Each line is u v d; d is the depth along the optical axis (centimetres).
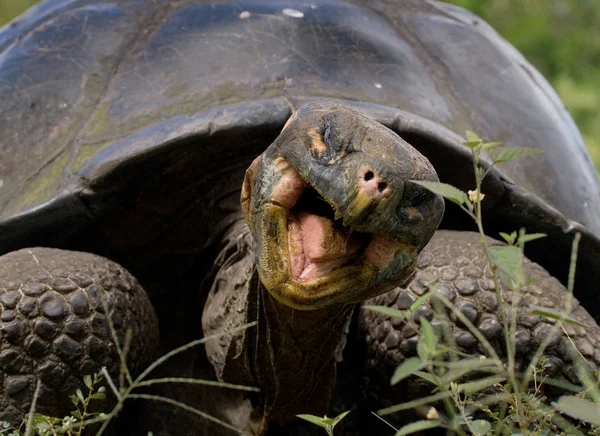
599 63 1012
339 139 277
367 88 405
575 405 252
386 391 371
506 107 437
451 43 455
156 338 376
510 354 264
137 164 371
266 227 287
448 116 412
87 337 346
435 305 352
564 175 430
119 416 368
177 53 417
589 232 395
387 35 441
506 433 304
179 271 403
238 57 410
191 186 385
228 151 378
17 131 407
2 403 339
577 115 911
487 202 389
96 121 399
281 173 284
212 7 438
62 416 346
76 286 350
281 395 346
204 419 379
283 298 286
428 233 282
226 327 349
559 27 1048
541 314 278
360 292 288
